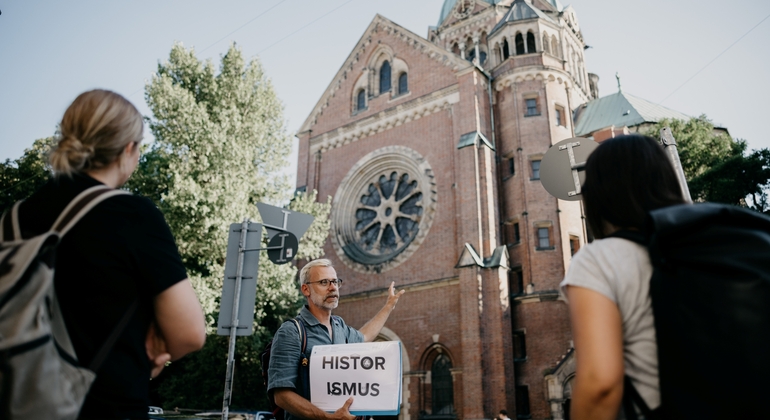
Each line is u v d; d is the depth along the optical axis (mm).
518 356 25500
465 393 23359
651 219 2027
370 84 34469
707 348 1742
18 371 1801
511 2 45281
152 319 2516
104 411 2158
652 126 38469
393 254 29000
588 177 2533
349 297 29406
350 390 4402
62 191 2398
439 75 31078
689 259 1870
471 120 28641
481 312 24438
